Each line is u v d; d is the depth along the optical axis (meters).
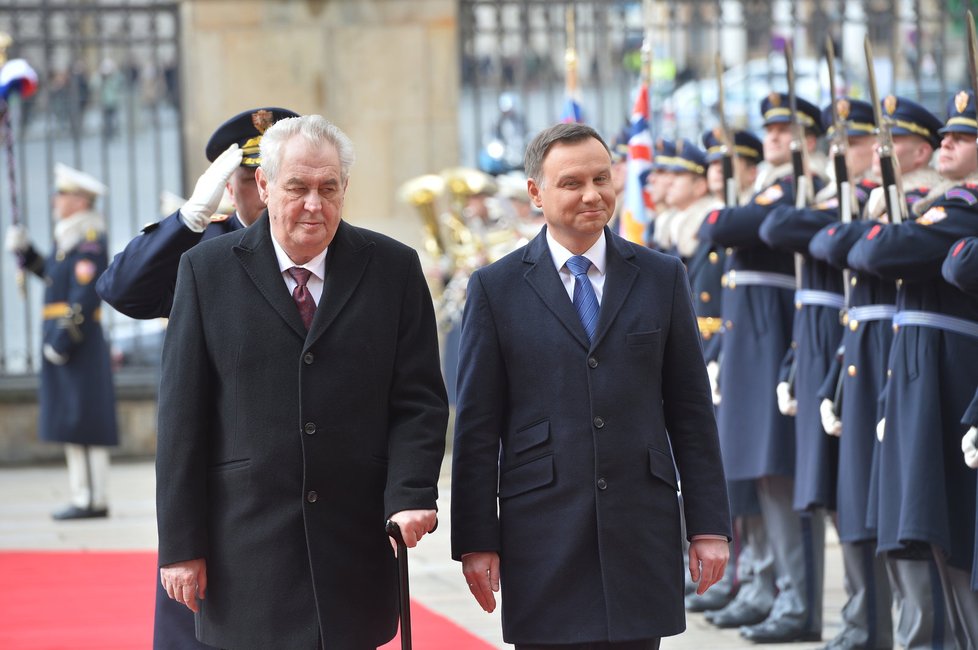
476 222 43.78
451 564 30.28
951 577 19.66
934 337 19.56
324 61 45.78
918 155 21.19
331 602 13.96
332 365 14.22
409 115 46.16
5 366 47.50
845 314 21.88
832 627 24.55
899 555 19.97
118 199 65.94
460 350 15.34
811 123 25.28
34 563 30.56
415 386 14.59
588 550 14.64
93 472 37.62
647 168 27.25
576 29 47.16
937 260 19.19
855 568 21.98
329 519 14.10
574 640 14.56
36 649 22.80
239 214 16.55
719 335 26.08
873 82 20.16
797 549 23.92
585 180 14.89
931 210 19.45
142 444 48.00
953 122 19.50
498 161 48.12
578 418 14.78
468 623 24.66
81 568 29.92
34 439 47.31
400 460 14.16
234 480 14.19
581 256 15.21
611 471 14.64
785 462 24.05
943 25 45.34
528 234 39.84
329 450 14.10
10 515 38.16
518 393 15.05
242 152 16.14
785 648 23.19
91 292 37.81
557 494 14.73
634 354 14.87
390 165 46.16
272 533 14.05
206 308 14.42
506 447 15.14
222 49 45.53
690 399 15.20
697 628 24.92
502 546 14.99
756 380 24.72
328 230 14.24
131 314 16.47
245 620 14.04
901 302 19.97
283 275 14.53
